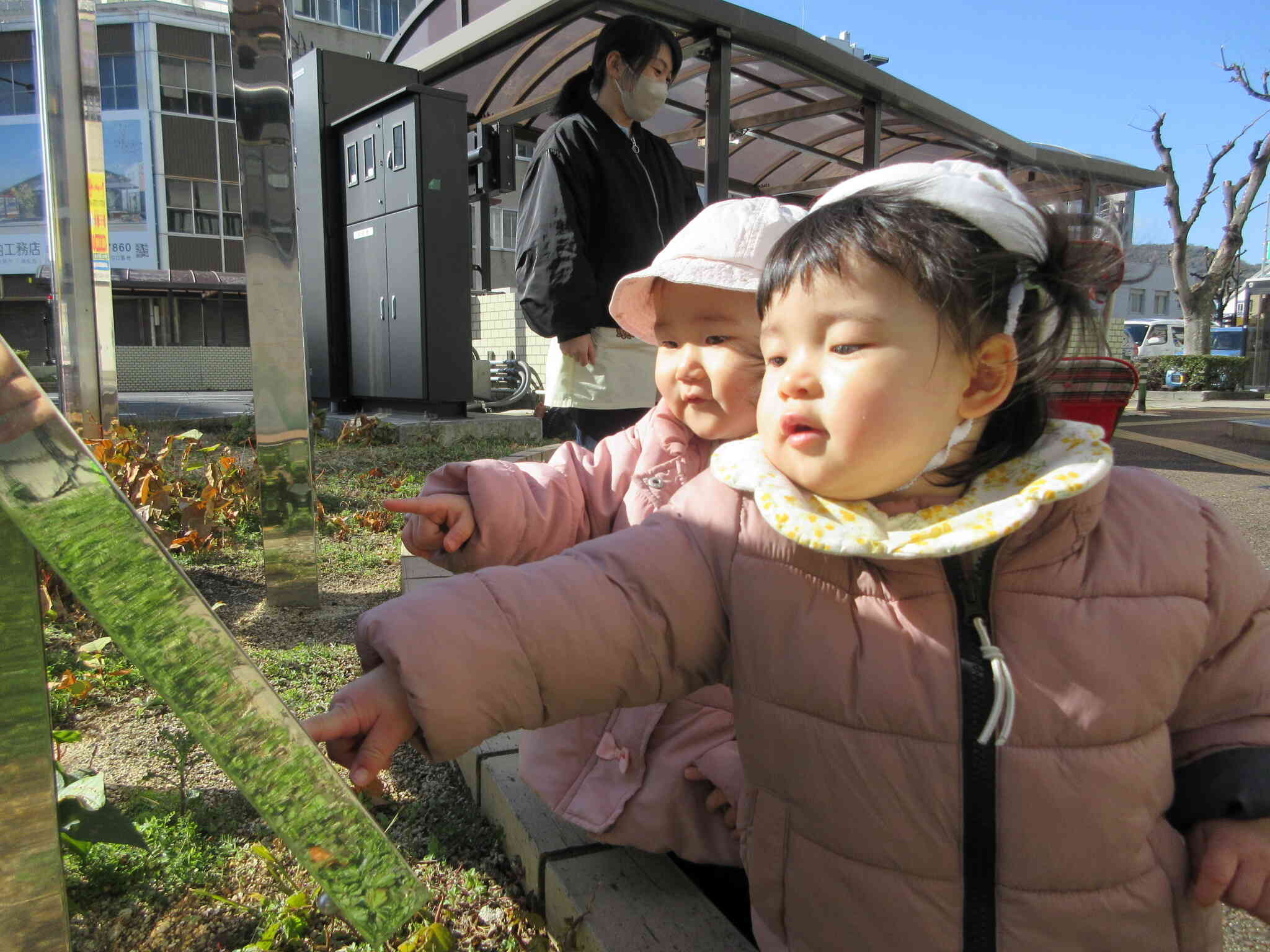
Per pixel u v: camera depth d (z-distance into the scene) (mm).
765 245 1387
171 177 27938
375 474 5188
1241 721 1053
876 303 902
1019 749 976
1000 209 919
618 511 1562
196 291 27781
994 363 951
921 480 1053
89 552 670
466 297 7250
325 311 7977
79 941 1372
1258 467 7230
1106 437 1057
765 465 1082
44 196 3840
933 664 994
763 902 1141
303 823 764
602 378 3223
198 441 5973
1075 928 978
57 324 3873
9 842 813
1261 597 1062
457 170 7102
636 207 3195
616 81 3148
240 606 2932
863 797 1012
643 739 1414
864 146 7250
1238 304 31844
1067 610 985
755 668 1082
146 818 1659
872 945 1027
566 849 1505
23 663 793
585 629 1047
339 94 7828
